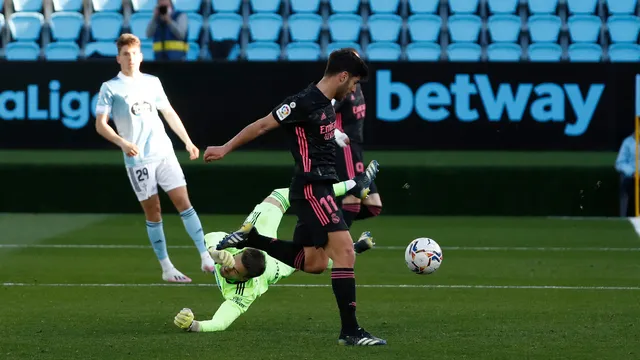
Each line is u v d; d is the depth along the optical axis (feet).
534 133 176.14
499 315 89.30
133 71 106.52
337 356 71.46
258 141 181.37
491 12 219.82
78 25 218.79
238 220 164.96
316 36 216.33
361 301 97.09
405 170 171.73
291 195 75.61
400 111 176.65
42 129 178.29
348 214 121.19
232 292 83.56
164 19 185.16
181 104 178.29
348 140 109.60
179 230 154.71
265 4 222.28
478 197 172.04
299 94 73.92
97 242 141.59
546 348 74.74
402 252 132.16
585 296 100.01
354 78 73.72
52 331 81.51
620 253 132.05
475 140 176.65
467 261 124.77
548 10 220.84
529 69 175.32
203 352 73.00
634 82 174.40
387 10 221.66
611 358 71.36
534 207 171.94
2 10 223.30
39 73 177.47
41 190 175.01
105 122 105.19
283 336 79.30
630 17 216.33
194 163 173.78
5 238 145.28
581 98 175.22
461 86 175.94
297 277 111.86
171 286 106.01
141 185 106.52
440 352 73.10
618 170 167.84
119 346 75.25
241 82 177.58
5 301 96.58
